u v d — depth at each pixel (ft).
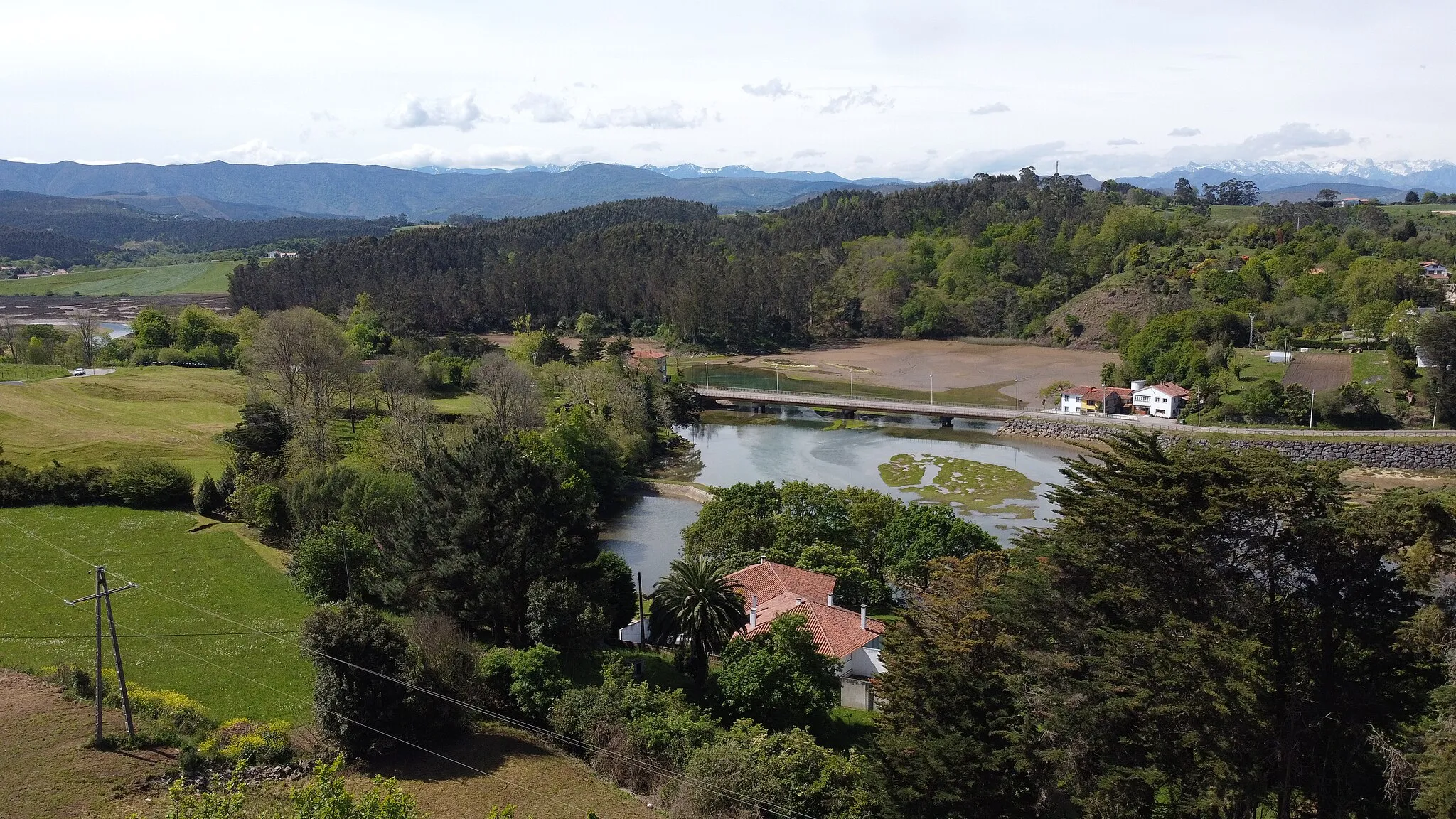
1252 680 108.47
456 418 471.21
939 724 129.29
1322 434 442.50
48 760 124.88
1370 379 531.09
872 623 206.49
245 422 362.33
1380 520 112.68
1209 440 136.77
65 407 412.36
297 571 220.02
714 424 578.66
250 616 196.54
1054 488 149.79
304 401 403.13
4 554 228.43
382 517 241.14
